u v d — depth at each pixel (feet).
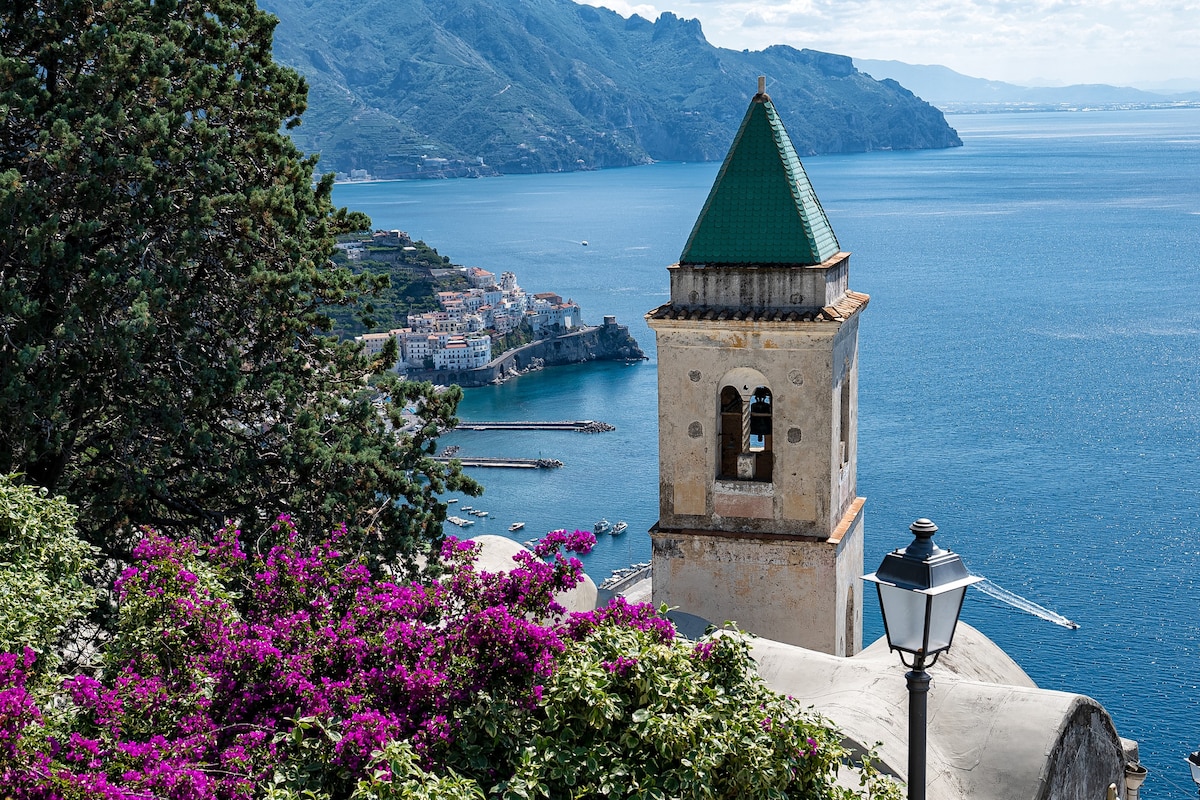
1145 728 328.29
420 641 61.72
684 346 101.96
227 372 106.83
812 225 101.71
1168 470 535.19
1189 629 380.17
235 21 124.67
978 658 95.55
